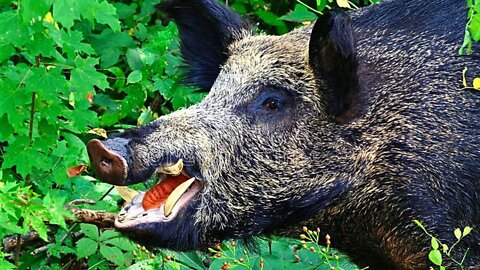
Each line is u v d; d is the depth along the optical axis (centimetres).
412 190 894
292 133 902
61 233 1018
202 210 879
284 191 901
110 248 984
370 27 928
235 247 939
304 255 955
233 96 902
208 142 877
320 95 905
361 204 909
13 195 834
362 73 909
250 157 893
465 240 893
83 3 884
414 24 924
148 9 1289
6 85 935
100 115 1233
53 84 932
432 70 906
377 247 925
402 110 901
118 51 1223
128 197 964
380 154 901
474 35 809
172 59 1168
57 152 988
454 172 889
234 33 964
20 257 1007
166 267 962
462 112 896
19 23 912
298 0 1138
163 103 1213
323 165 904
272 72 909
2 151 1097
